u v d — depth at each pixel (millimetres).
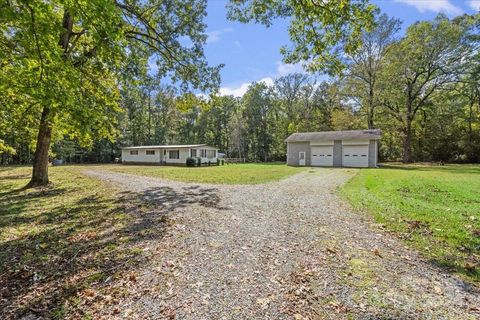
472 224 4965
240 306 2623
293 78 41750
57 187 10742
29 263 3752
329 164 25047
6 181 13391
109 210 6664
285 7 6043
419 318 2398
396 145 32688
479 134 27797
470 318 2389
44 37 4348
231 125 44156
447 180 11523
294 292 2861
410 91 27688
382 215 5738
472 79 25219
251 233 4805
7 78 4965
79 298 2854
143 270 3438
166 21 11211
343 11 5402
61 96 4965
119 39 4875
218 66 12602
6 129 10523
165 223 5453
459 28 24000
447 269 3348
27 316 2576
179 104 13516
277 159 44125
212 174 15711
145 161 32562
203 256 3832
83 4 4152
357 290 2881
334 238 4496
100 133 9641
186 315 2496
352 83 28031
